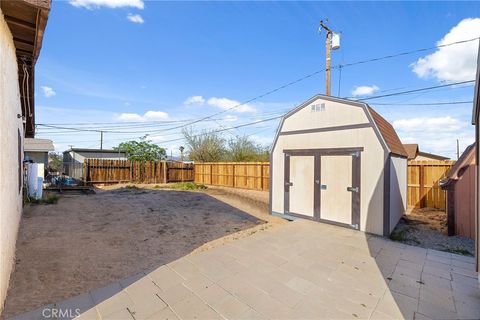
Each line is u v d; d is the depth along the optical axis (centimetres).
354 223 542
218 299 267
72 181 1427
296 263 366
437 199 820
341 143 565
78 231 522
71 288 288
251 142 2223
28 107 576
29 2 225
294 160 659
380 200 504
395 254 404
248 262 368
